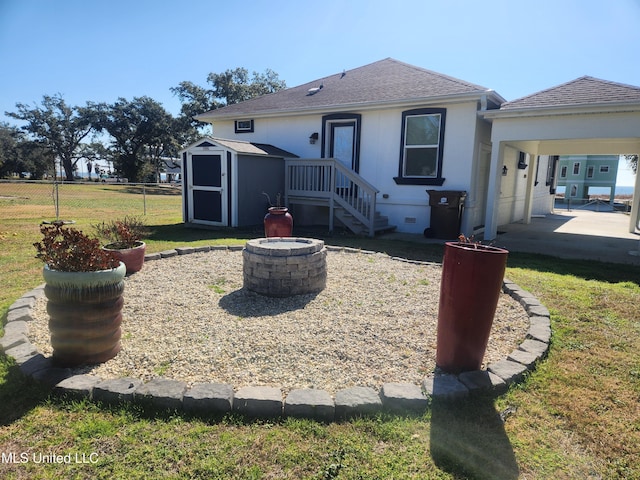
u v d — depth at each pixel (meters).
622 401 2.48
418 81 10.90
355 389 2.48
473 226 9.99
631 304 4.29
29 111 47.69
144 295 4.49
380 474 1.88
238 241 8.05
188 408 2.30
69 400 2.37
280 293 4.47
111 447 2.03
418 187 10.15
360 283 5.14
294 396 2.37
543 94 8.52
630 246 8.98
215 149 10.27
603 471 1.93
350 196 10.44
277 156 10.96
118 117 43.53
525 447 2.08
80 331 2.75
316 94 12.55
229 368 2.85
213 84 36.75
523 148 13.01
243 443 2.07
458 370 2.80
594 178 33.75
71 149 50.31
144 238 8.45
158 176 48.91
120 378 2.54
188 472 1.87
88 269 2.81
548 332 3.41
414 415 2.31
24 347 2.98
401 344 3.29
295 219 11.66
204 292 4.65
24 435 2.10
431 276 5.52
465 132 9.39
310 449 2.04
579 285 5.05
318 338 3.39
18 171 50.00
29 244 7.33
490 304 2.68
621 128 7.36
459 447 2.07
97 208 15.98
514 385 2.63
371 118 10.65
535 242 9.45
